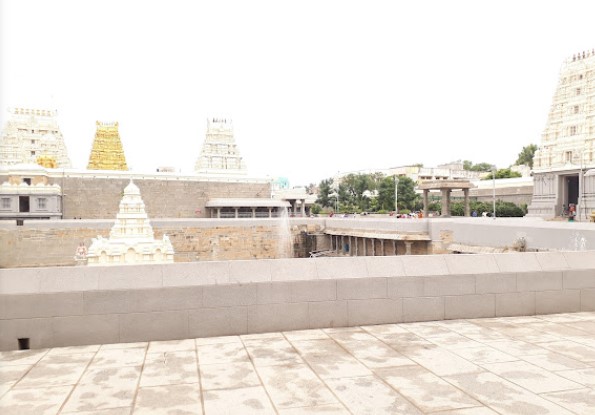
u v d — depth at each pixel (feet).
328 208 346.33
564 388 18.13
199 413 16.25
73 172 171.63
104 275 25.55
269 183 210.79
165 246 94.79
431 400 17.11
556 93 160.45
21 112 206.18
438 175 387.96
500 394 17.56
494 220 110.22
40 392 18.24
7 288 24.16
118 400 17.46
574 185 165.17
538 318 30.27
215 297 26.55
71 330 24.68
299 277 27.89
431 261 30.30
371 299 28.76
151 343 25.16
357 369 20.59
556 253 32.89
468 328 27.68
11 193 153.48
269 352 23.30
